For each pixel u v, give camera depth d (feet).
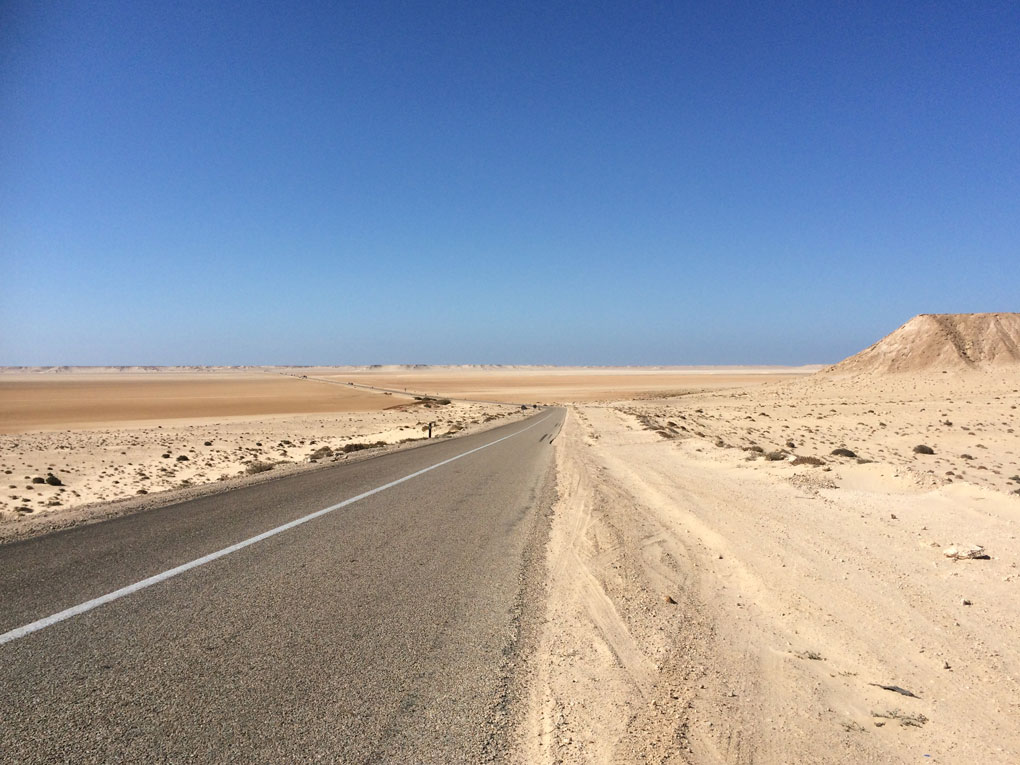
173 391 443.32
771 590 20.42
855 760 10.82
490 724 11.48
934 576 21.79
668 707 12.48
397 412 262.06
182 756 10.00
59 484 76.69
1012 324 302.25
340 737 10.79
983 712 12.66
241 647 14.79
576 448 80.74
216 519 32.12
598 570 22.90
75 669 13.29
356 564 23.09
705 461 60.59
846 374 312.50
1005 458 82.79
